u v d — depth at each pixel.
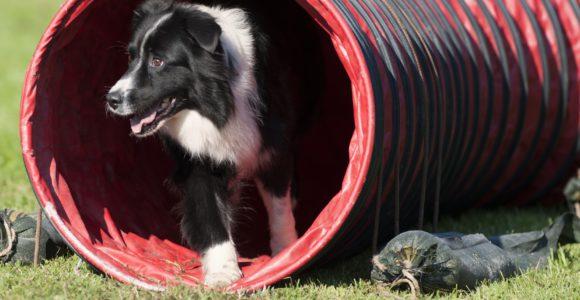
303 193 6.54
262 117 5.14
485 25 6.23
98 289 4.47
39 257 5.14
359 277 4.97
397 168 4.57
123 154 5.75
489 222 6.48
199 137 4.98
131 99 4.72
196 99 4.88
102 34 5.50
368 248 5.55
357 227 4.66
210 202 5.09
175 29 4.76
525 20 6.56
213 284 4.54
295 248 4.37
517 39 6.40
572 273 4.98
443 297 4.48
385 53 4.54
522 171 6.75
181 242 5.51
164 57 4.76
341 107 6.87
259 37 5.18
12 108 10.91
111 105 4.74
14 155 8.41
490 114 6.07
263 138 5.17
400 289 4.63
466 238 4.83
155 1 4.99
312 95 6.15
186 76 4.82
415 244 4.41
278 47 5.45
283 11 5.71
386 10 5.02
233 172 5.18
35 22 19.75
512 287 4.66
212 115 4.90
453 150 5.52
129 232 5.23
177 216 5.78
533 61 6.47
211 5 5.29
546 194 7.02
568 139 6.68
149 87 4.76
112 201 5.34
